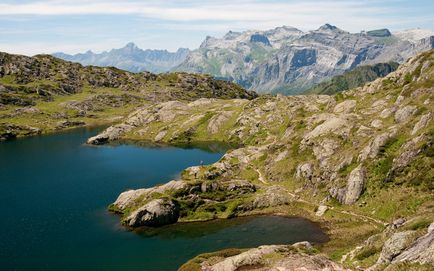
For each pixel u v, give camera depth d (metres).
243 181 108.94
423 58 131.38
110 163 163.38
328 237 80.06
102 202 111.69
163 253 77.50
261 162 130.25
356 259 56.19
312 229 85.50
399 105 113.88
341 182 96.25
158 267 71.44
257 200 101.00
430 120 93.88
